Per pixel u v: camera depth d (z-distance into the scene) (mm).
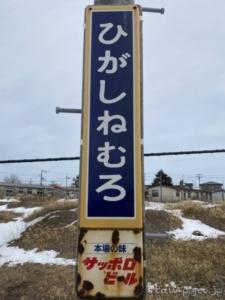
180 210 19328
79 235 3215
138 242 3180
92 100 3447
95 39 3574
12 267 12227
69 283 10148
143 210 3254
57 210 19859
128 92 3451
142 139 3393
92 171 3326
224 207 20562
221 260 11750
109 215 3242
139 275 3121
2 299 9609
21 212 23984
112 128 3389
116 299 3094
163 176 61031
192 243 13445
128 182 3293
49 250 13906
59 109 3750
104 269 3145
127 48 3543
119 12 3629
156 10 3795
